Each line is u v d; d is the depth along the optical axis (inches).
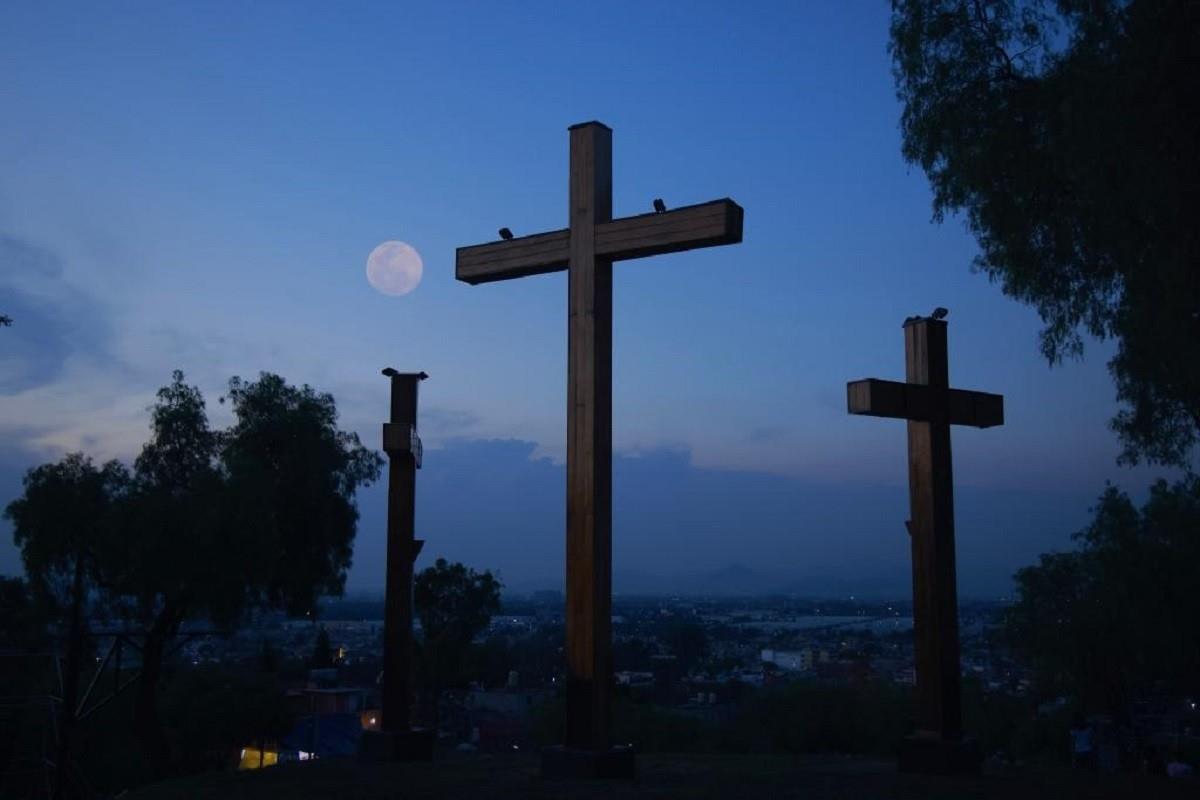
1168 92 348.5
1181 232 354.3
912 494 425.1
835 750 845.8
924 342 428.8
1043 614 1065.5
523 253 411.2
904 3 502.3
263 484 848.9
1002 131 459.5
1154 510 933.2
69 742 673.6
